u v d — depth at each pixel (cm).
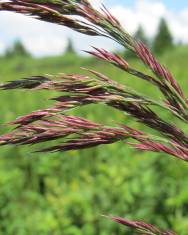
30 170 782
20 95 1562
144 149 135
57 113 131
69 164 778
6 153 799
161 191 521
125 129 135
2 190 588
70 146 133
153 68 142
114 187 536
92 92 134
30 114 130
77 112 1134
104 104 136
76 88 133
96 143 134
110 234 484
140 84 1614
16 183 620
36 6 134
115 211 508
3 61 8356
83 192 542
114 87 136
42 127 131
